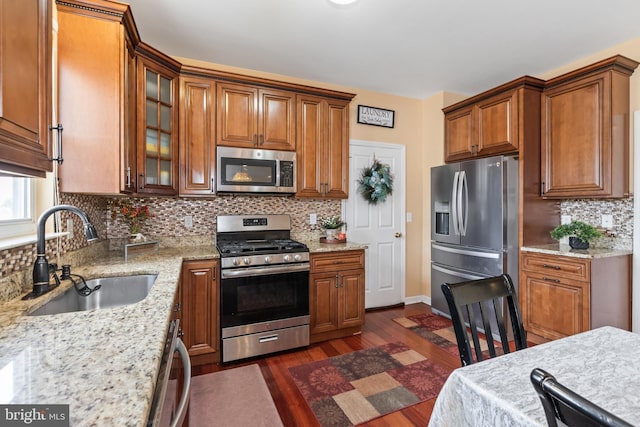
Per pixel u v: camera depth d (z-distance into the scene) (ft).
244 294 8.11
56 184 5.60
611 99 7.98
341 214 11.62
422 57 9.34
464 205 10.23
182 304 7.64
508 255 9.15
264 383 7.13
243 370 7.67
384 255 12.44
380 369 7.69
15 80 2.85
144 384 2.10
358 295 9.66
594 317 7.72
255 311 8.21
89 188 5.73
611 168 7.99
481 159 9.66
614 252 8.12
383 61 9.61
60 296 4.55
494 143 9.87
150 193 7.29
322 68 10.11
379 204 12.34
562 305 8.20
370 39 8.30
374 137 12.19
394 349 8.75
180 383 3.60
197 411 6.14
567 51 8.97
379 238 12.34
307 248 8.85
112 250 8.58
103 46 5.76
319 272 9.12
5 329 3.07
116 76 5.81
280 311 8.47
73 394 1.97
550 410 1.83
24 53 3.02
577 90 8.57
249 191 9.00
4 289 3.98
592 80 8.27
